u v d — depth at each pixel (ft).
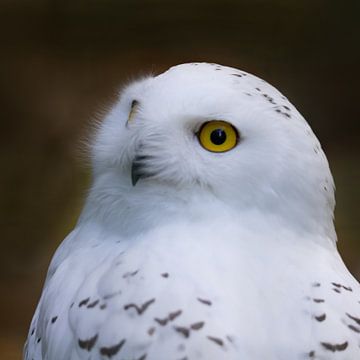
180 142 10.64
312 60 23.24
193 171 10.63
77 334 10.53
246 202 10.62
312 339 10.50
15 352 15.87
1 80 22.26
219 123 10.63
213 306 10.50
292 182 10.61
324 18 23.45
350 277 10.66
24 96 21.83
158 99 10.68
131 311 10.50
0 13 24.23
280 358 10.47
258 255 10.58
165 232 10.62
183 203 10.64
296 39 23.50
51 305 10.65
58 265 10.80
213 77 10.68
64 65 23.03
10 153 20.30
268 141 10.61
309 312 10.53
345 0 23.21
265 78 22.88
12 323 16.79
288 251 10.61
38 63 23.03
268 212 10.61
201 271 10.54
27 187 19.45
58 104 21.49
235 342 10.46
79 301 10.56
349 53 23.13
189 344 10.46
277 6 23.76
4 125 21.12
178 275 10.53
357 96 22.63
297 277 10.57
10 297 17.40
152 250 10.59
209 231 10.61
